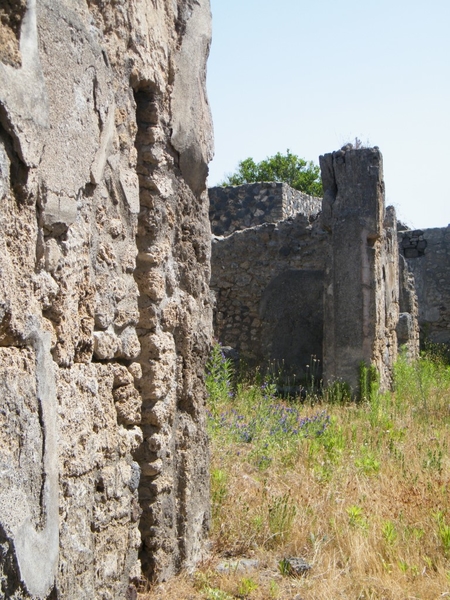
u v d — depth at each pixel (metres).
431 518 5.28
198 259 4.76
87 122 3.20
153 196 4.22
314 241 14.02
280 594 4.17
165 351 4.26
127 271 3.76
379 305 12.43
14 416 2.49
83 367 3.20
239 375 12.92
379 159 12.26
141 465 4.14
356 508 5.18
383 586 4.25
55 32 2.89
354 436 8.34
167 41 4.35
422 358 18.89
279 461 7.02
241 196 19.06
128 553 3.62
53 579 2.68
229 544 4.85
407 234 22.52
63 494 2.87
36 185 2.73
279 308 14.13
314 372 13.62
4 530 2.38
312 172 30.73
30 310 2.64
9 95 2.53
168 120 4.39
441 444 7.92
